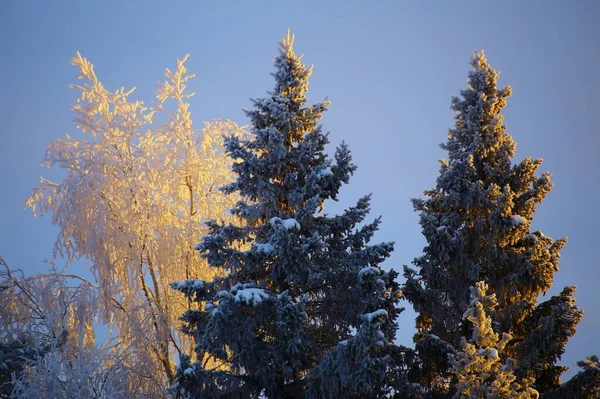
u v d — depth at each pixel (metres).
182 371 50.56
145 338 68.56
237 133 77.50
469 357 45.84
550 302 57.09
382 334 48.34
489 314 56.59
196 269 73.00
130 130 75.06
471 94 62.78
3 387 58.97
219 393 51.84
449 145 62.47
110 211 70.62
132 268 70.06
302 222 55.06
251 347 52.38
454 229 59.94
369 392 52.72
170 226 72.38
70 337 67.94
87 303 68.19
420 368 56.28
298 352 52.19
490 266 58.53
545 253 57.72
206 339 50.97
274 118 58.38
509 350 56.75
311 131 58.78
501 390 44.38
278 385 54.09
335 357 50.25
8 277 69.94
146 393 67.75
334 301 56.84
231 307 50.78
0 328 68.69
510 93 62.88
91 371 57.59
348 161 57.50
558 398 52.47
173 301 72.25
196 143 77.31
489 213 58.56
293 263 52.84
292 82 59.03
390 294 53.12
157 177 74.62
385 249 55.31
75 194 69.44
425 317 58.78
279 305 51.09
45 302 67.69
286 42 60.09
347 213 57.59
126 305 70.44
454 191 58.72
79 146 73.31
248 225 58.56
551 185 60.19
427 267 57.75
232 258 54.31
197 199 76.50
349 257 55.28
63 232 69.62
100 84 76.69
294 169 58.56
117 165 72.56
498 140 60.69
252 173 56.44
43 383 56.44
